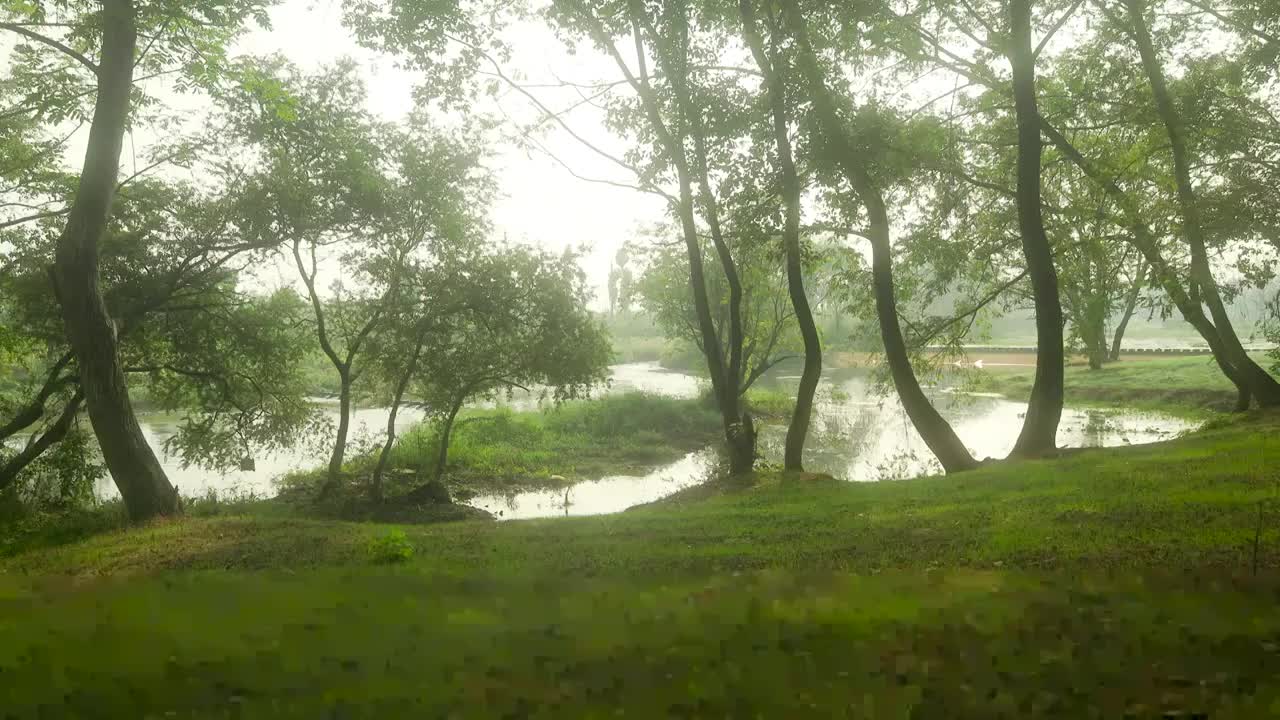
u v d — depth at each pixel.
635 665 4.60
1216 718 3.59
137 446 15.88
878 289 20.20
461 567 8.52
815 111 17.88
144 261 21.30
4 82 19.42
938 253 23.00
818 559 7.97
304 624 5.72
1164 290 21.41
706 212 19.95
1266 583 5.70
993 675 4.21
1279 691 3.84
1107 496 10.17
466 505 24.23
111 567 10.06
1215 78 21.23
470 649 5.00
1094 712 3.71
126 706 4.12
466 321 25.89
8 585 8.21
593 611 5.93
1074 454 16.78
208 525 13.42
